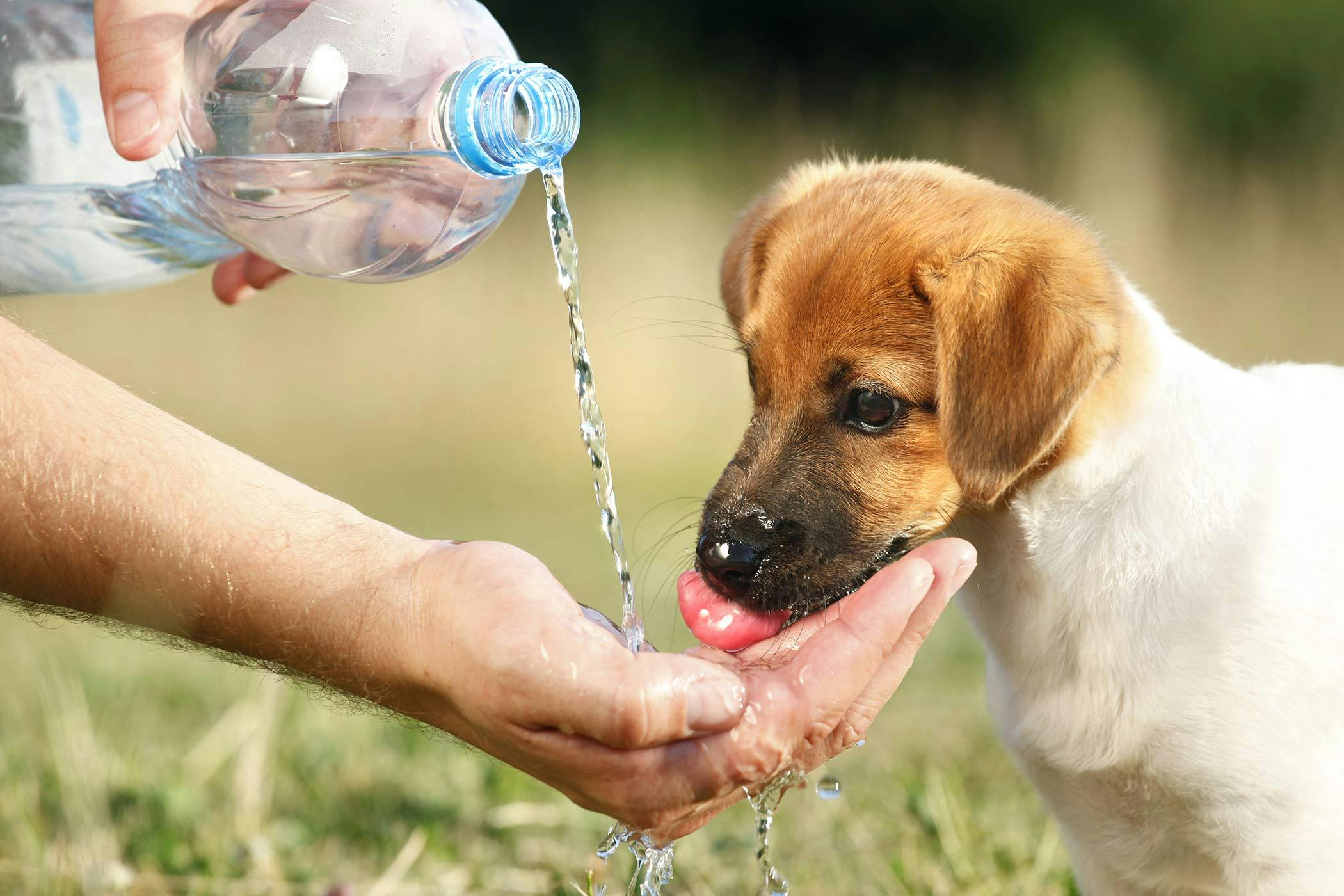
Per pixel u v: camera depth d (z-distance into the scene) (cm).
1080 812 350
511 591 246
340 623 256
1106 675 329
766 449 355
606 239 1123
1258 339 1092
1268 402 345
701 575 345
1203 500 325
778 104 1359
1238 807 317
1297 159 1285
